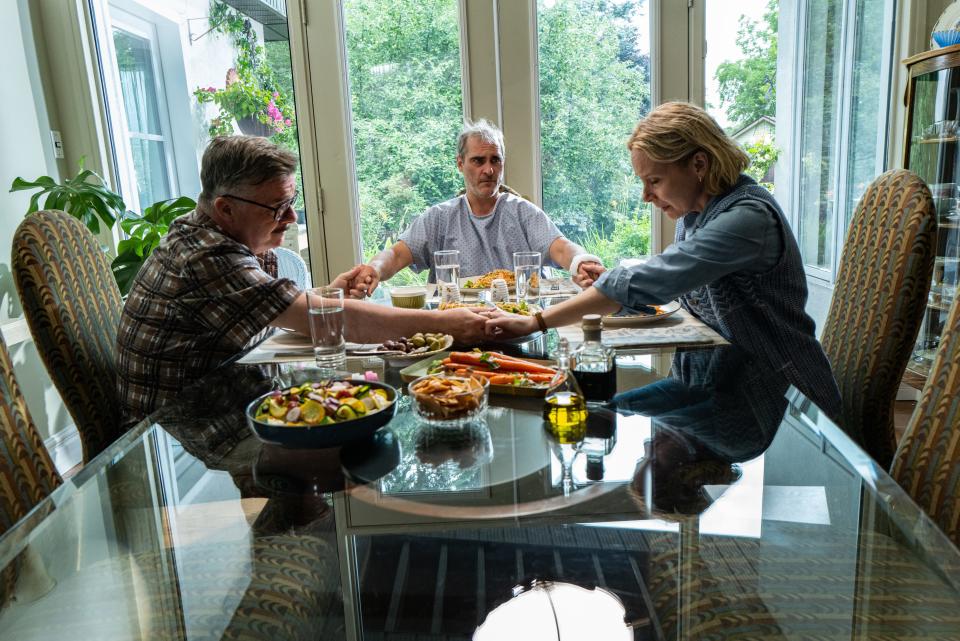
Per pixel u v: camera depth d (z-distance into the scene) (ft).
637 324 4.93
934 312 8.95
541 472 2.57
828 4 10.14
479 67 10.29
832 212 10.66
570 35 10.16
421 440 2.95
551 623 1.73
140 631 1.83
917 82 8.52
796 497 2.33
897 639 1.61
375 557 2.06
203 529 2.31
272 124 10.78
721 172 4.73
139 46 10.73
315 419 2.82
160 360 4.73
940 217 8.69
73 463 9.21
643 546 2.05
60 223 4.97
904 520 2.16
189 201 9.26
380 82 10.52
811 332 4.66
